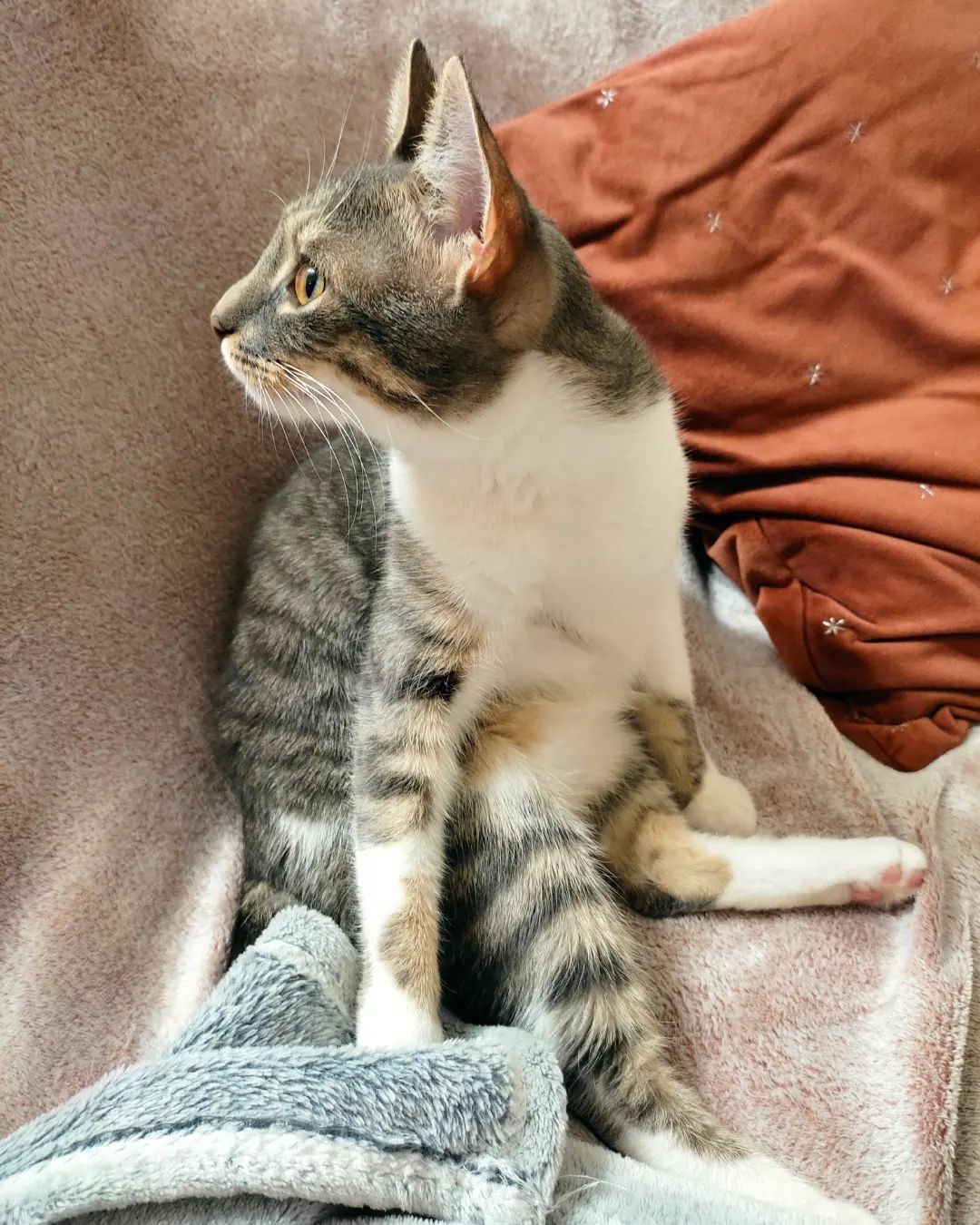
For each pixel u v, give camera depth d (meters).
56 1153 0.33
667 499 0.42
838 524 0.50
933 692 0.48
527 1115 0.35
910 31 0.48
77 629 0.45
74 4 0.43
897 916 0.43
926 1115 0.37
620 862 0.45
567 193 0.53
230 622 0.51
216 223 0.48
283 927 0.41
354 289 0.36
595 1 0.57
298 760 0.45
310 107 0.50
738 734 0.50
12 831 0.43
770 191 0.50
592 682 0.47
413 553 0.41
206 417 0.49
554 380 0.37
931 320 0.49
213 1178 0.32
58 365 0.44
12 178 0.42
